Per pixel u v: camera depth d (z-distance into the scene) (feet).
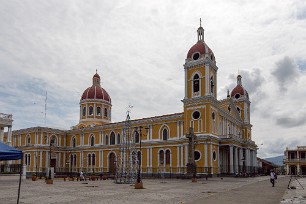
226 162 192.75
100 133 232.53
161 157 189.26
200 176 157.48
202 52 177.47
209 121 168.04
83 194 75.97
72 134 254.27
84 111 259.60
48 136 248.11
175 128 186.60
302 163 311.27
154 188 94.17
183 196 70.49
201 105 172.14
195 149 168.96
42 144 242.78
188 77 180.24
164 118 191.83
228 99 211.00
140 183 93.81
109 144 225.35
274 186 102.12
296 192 80.12
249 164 209.05
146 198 66.64
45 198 67.10
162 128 193.47
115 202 59.77
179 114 185.16
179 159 179.22
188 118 176.04
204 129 168.76
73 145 252.62
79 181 140.36
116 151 217.15
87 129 241.35
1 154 43.37
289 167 318.45
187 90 179.11
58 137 254.68
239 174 175.63
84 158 239.71
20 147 250.98
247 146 207.21
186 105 177.68
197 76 177.68
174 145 183.32
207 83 171.94
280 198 65.46
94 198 66.90
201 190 86.48
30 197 69.21
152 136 196.75
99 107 260.01
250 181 133.28
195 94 176.45
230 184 112.68
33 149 240.94
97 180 150.61
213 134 171.94
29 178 172.76
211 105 172.04
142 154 198.18
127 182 123.85
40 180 149.28
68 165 249.96
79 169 240.12
